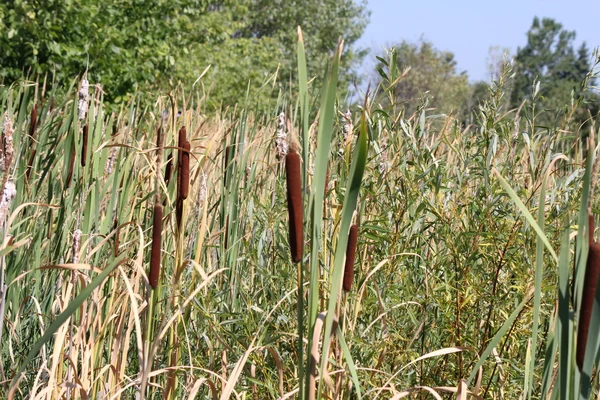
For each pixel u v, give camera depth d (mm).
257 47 26812
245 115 4133
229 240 3871
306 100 1972
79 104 3639
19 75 9867
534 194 3373
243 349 3361
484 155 3543
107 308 3266
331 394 3006
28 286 3875
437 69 41656
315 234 2008
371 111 3182
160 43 12148
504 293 3365
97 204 3502
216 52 21734
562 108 3473
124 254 2135
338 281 2062
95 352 3025
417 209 3375
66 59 10125
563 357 1959
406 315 3559
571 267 3236
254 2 41938
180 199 2801
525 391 2688
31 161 4051
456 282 3324
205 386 3420
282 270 3406
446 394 3348
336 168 3744
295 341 3414
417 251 3492
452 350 2842
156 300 2904
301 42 1947
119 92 11055
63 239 3572
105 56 10727
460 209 3510
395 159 3541
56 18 10422
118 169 3406
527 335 3369
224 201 3832
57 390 2857
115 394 2734
